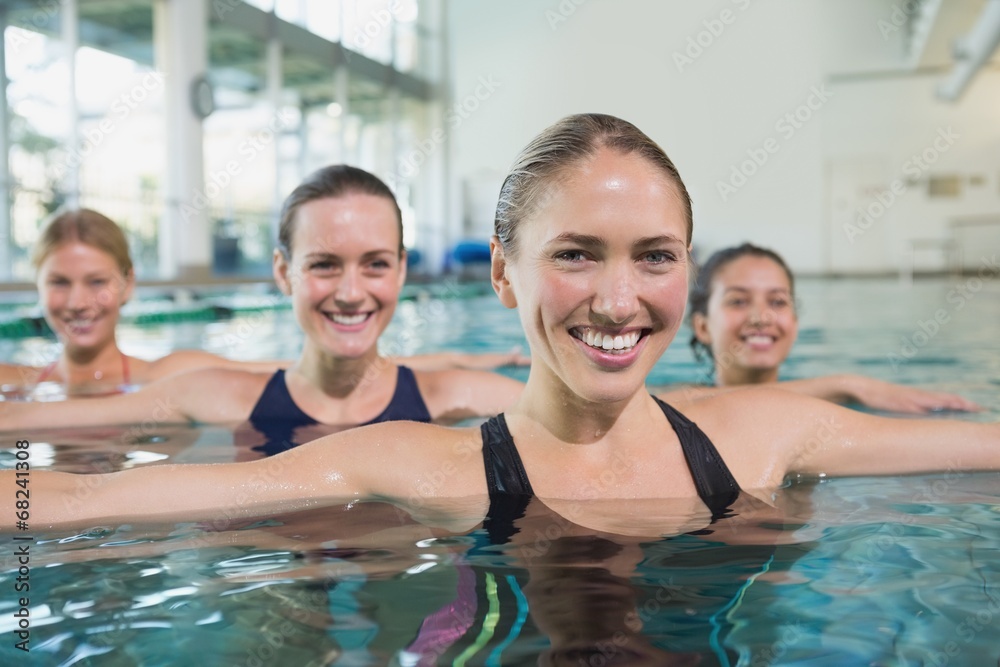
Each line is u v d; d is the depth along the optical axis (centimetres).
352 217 206
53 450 183
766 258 260
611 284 106
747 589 92
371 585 95
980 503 126
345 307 208
